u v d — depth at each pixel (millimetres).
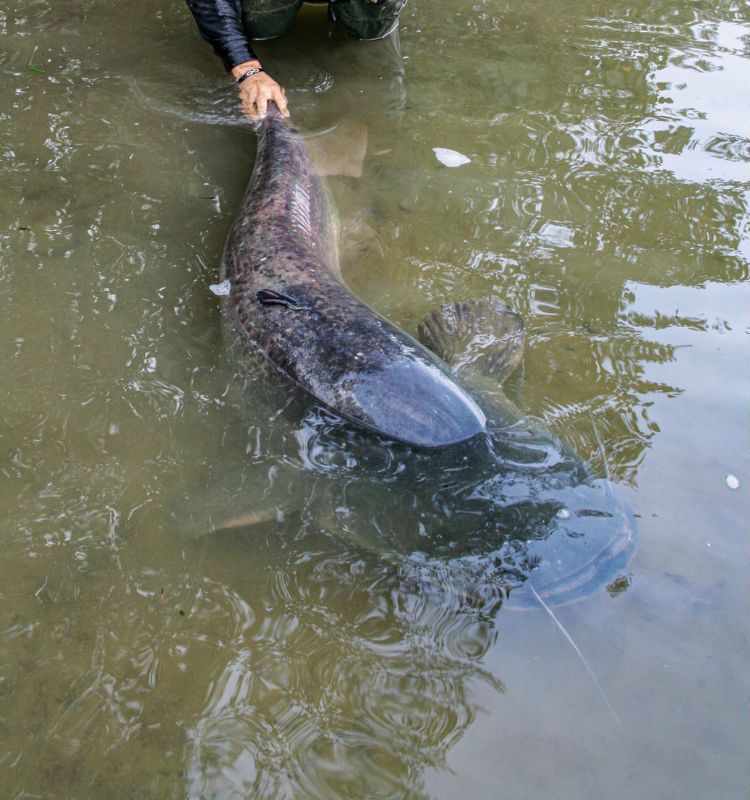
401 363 3080
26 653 2424
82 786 2123
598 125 5145
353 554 2688
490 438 2863
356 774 2141
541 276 3887
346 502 2787
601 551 2551
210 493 2895
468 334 3457
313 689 2340
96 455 3027
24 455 3006
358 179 4578
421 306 3689
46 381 3295
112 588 2607
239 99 5184
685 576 2549
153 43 5730
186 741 2223
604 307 3691
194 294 3752
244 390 3279
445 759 2172
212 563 2689
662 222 4285
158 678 2371
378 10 5609
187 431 3131
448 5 6594
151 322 3586
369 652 2434
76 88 5207
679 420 3090
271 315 3406
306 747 2203
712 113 5316
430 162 4738
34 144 4684
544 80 5633
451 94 5430
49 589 2598
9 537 2738
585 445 2949
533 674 2350
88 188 4379
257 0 5441
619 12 6688
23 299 3656
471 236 4160
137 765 2168
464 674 2365
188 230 4137
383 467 2840
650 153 4875
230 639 2473
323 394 3111
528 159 4797
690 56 6023
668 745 2180
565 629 2430
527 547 2541
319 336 3254
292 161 4449
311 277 3568
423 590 2568
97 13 6066
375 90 5422
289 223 3930
